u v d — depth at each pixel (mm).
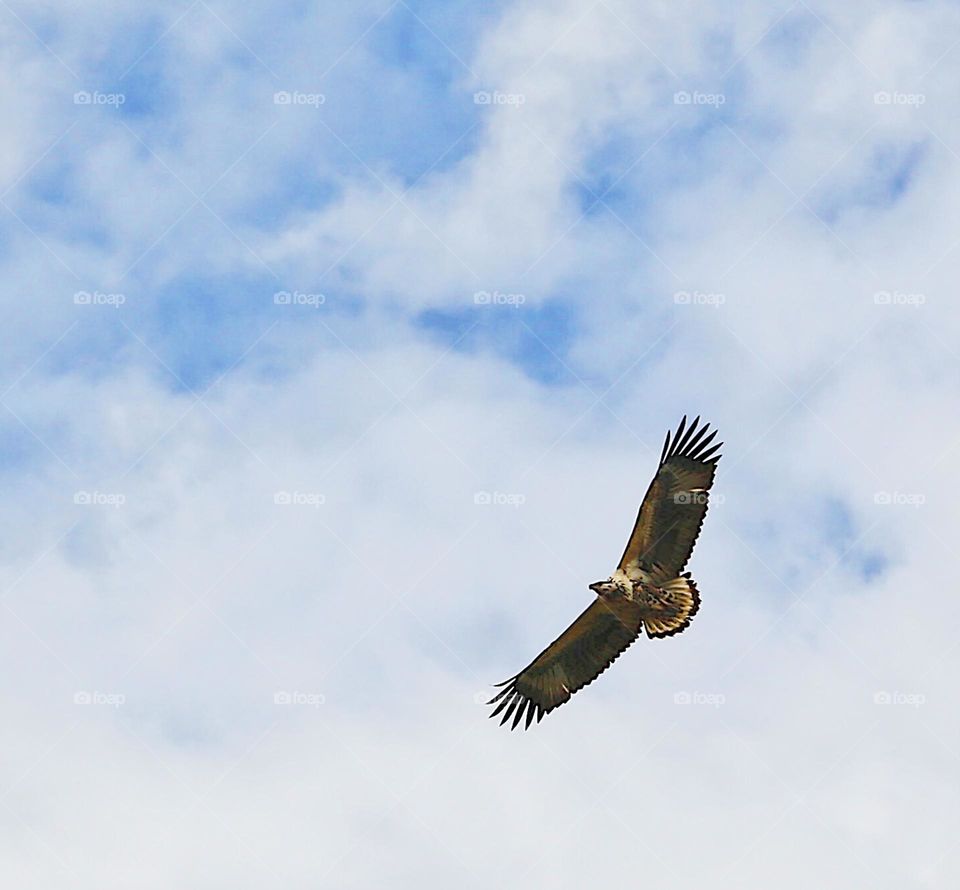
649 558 33688
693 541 33562
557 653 34906
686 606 33531
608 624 34406
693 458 33781
